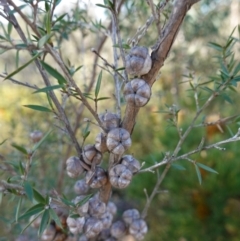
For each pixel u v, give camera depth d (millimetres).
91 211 100
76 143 96
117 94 106
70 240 111
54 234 109
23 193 89
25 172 89
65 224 108
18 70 63
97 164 96
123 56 92
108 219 106
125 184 93
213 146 109
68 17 152
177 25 83
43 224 82
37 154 178
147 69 82
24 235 167
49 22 75
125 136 87
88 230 99
